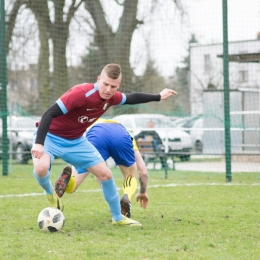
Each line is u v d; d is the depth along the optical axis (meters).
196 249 14.37
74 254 13.77
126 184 19.31
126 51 71.06
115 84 16.41
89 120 17.28
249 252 14.02
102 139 19.38
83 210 21.89
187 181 35.28
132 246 14.67
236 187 30.67
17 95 75.12
